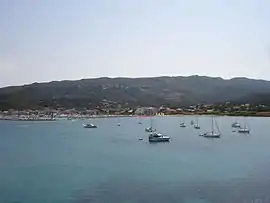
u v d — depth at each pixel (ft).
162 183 232.73
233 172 268.00
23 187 231.91
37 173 281.13
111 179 248.11
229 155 368.89
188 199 193.06
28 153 409.90
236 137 581.53
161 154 382.22
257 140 532.32
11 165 324.60
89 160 344.90
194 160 335.67
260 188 213.66
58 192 215.92
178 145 471.62
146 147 452.35
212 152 395.96
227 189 213.05
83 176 262.26
